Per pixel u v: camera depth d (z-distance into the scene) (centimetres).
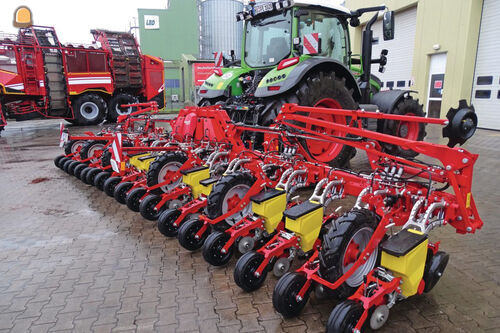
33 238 389
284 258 296
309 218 276
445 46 1186
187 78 2588
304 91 514
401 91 657
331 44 632
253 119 564
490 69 1088
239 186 352
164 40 2959
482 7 1092
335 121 575
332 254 234
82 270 321
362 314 218
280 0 568
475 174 623
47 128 1426
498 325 243
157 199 416
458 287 288
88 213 464
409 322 246
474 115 272
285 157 383
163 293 285
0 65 1223
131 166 511
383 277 234
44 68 1293
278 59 613
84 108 1420
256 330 241
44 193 552
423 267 236
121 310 264
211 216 341
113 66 1454
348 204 482
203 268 323
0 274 316
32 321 253
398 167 298
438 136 1030
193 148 482
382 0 1466
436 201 275
